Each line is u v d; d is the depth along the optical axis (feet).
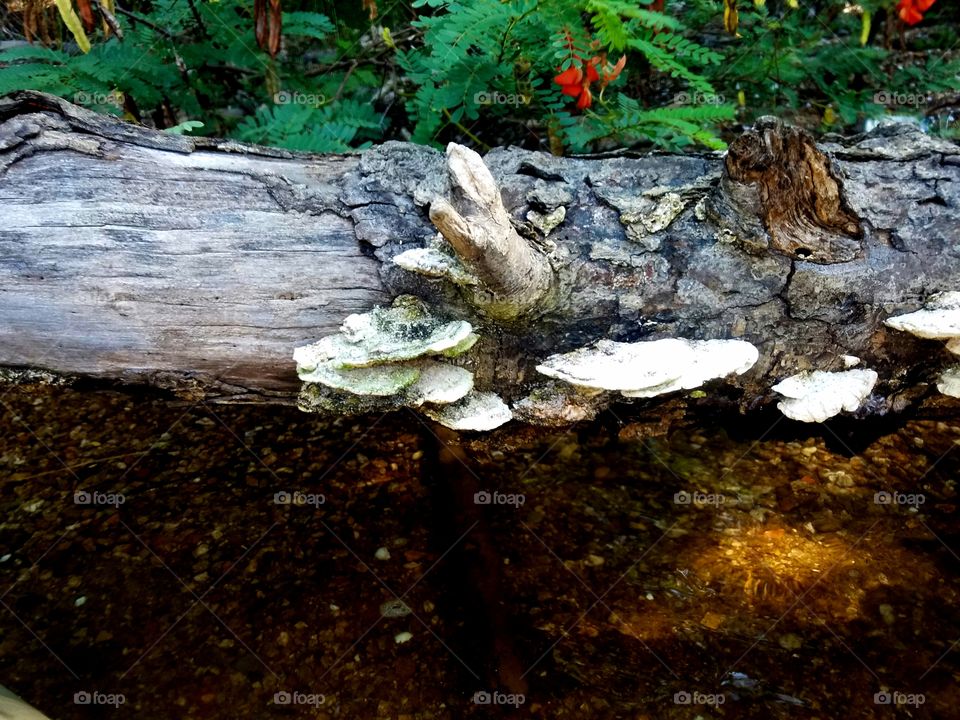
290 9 12.60
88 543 9.48
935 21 16.63
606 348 6.44
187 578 8.98
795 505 9.85
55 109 6.45
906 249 6.46
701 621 8.36
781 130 5.83
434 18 8.74
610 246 6.44
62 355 6.35
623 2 7.87
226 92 13.64
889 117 12.31
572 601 8.66
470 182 5.27
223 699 7.65
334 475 10.65
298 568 9.13
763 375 6.93
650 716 7.34
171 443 11.30
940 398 7.35
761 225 6.29
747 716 7.29
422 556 9.27
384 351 6.00
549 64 10.00
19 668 7.92
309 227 6.49
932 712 7.22
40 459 10.91
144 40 11.19
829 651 7.89
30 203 6.22
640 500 10.07
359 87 13.47
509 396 6.86
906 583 8.60
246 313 6.38
